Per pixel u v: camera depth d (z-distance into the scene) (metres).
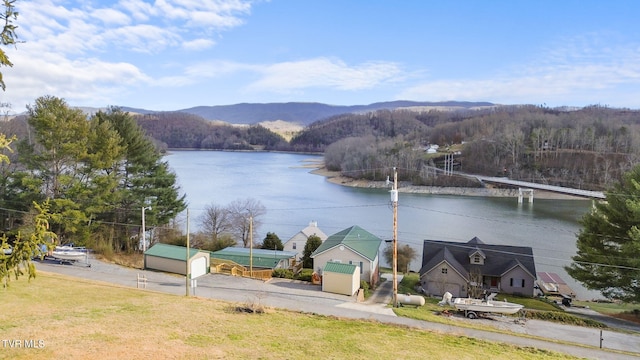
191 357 11.54
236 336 14.04
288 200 73.06
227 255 35.72
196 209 58.34
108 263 30.83
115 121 35.94
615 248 25.42
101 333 13.01
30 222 27.33
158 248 31.80
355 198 77.88
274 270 31.84
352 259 31.58
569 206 71.81
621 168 84.56
